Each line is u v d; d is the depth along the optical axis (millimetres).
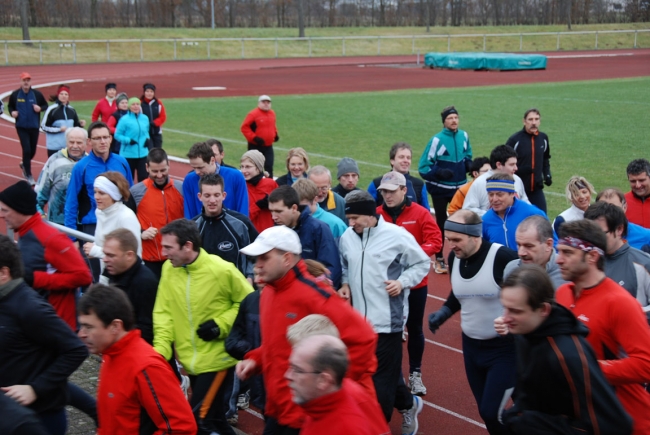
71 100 30641
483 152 19375
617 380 3848
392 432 5938
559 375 3455
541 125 24156
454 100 31234
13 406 3256
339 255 5855
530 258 4973
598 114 26656
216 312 5137
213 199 6203
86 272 5527
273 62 55812
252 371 4520
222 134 22922
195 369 5145
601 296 4035
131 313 4035
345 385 3400
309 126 24469
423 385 6758
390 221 6879
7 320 4094
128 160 14094
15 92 15797
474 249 5168
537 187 10523
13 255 4102
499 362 5086
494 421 4945
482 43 70875
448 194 10711
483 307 5133
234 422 6094
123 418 4035
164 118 16656
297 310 4211
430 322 5508
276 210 5801
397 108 28766
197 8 82562
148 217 7762
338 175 8469
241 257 6355
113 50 58188
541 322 3549
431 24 90938
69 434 5438
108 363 4055
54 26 71688
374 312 5496
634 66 48781
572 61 53688
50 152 15062
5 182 16000
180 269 5156
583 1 91188
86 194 8539
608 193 6543
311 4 88562
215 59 58219
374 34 81000
